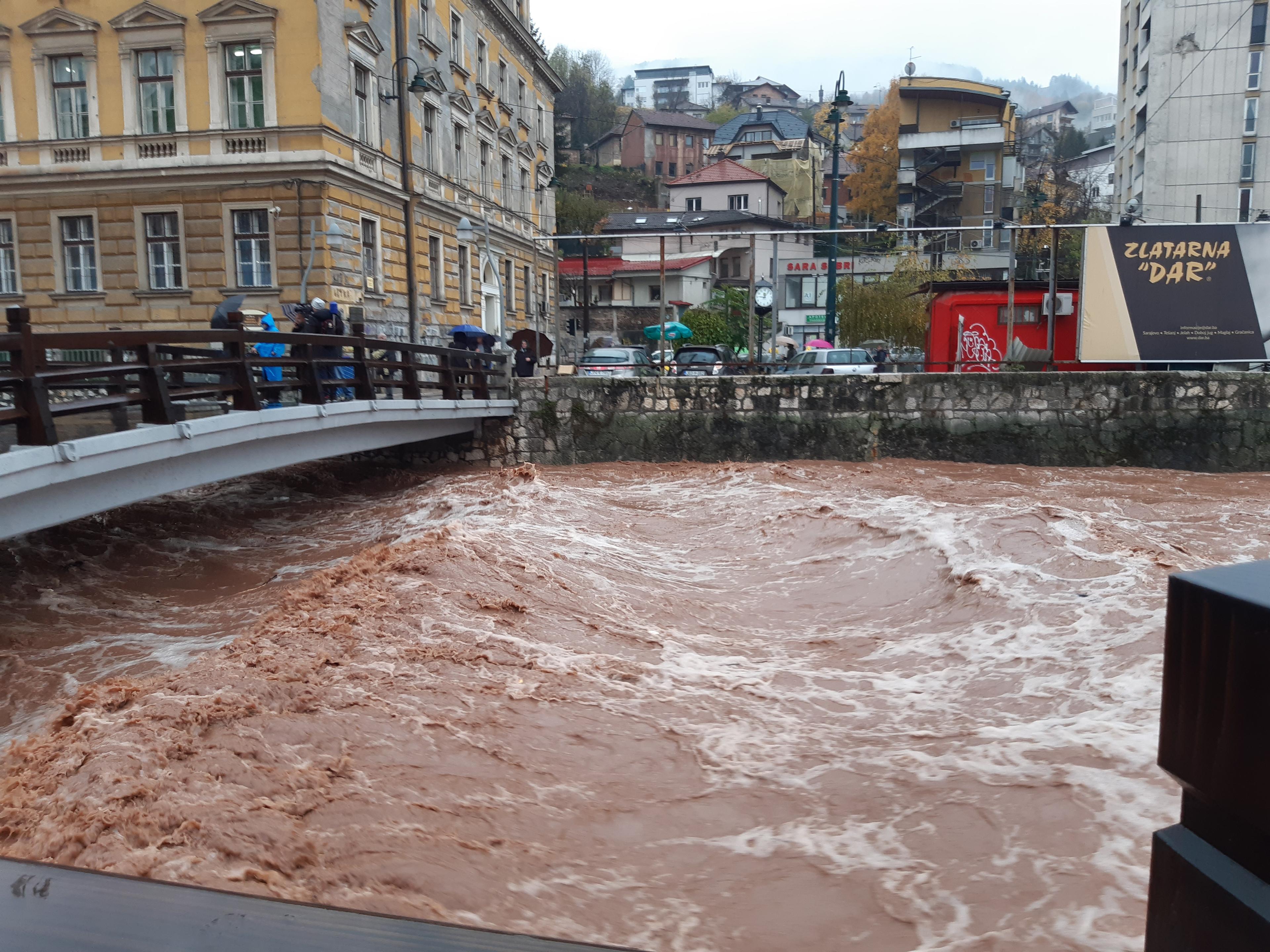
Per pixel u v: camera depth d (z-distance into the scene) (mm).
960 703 6016
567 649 7012
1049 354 19906
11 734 6574
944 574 9016
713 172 60125
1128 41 47344
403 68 25922
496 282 34344
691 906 3615
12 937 649
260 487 17219
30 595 9703
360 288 23641
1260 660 573
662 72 138875
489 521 12227
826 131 91438
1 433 10102
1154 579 8188
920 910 3549
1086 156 87750
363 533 13508
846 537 11133
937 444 18984
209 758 4582
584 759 5078
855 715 5879
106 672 7699
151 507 14281
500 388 19766
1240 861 620
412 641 6777
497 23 34906
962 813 4336
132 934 652
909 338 32906
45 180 22641
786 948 3318
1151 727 5254
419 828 4121
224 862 3641
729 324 41812
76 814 3924
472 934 706
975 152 56469
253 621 9070
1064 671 6367
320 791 4387
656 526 12930
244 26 21781
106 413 14977
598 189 77125
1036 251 35938
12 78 22750
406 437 15719
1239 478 17625
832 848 4078
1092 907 3498
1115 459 18547
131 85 22297
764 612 8617
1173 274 18984
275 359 11523
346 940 671
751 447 19359
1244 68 39094
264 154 21844
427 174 27422
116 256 22938
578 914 3529
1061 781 4617
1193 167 40094
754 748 5277
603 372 24203
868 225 56469
